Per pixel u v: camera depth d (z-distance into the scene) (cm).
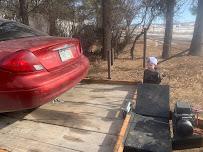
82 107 459
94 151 332
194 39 1369
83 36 1451
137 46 1728
